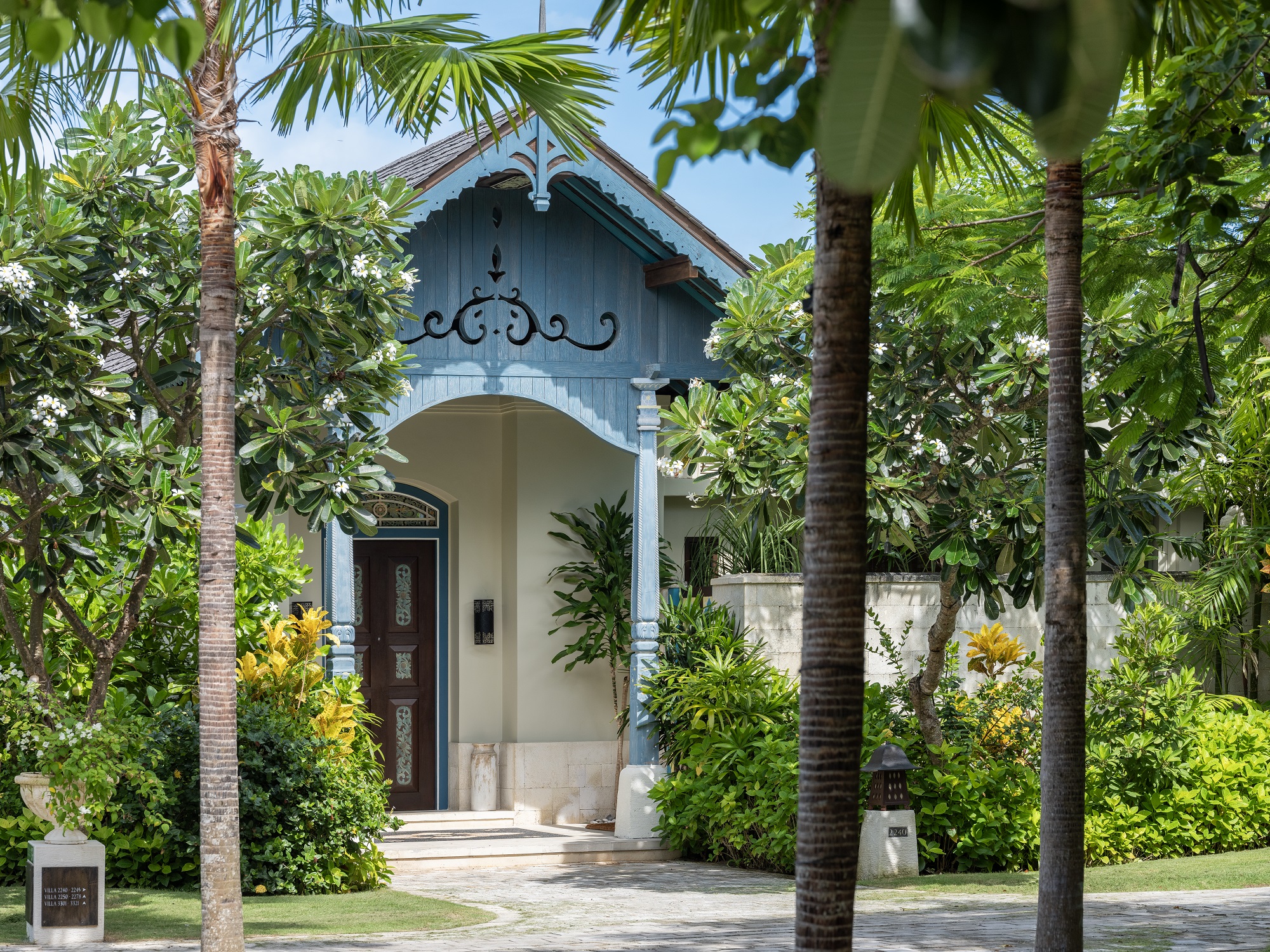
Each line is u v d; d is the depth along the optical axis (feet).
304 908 36.47
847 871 13.10
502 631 56.13
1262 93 22.17
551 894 40.65
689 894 40.68
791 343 46.70
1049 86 5.78
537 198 45.60
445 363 47.60
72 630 39.55
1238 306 23.54
